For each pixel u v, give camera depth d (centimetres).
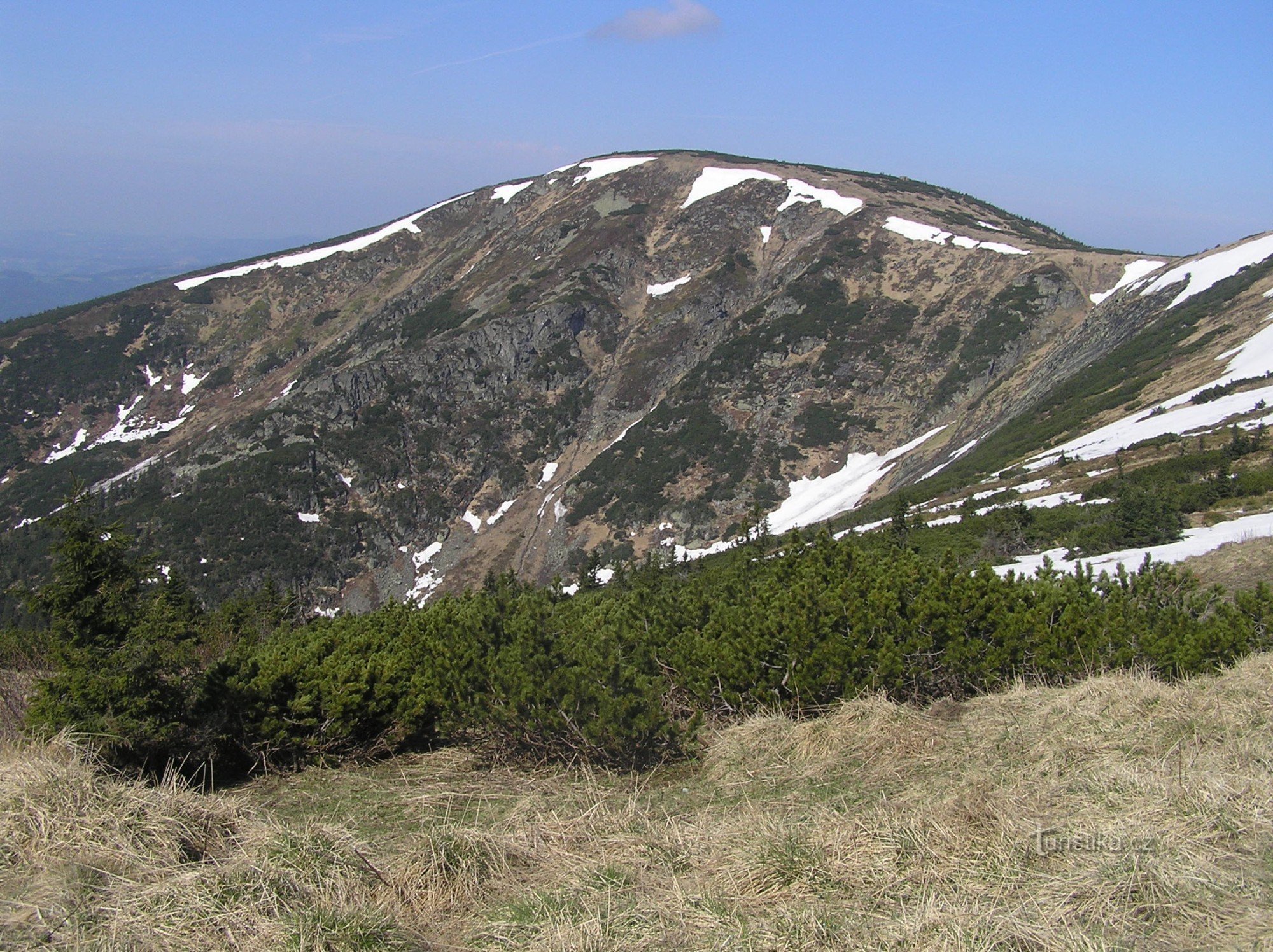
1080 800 487
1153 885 380
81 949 366
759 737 675
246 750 700
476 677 711
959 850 437
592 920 391
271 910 399
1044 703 669
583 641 751
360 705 721
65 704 621
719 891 420
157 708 646
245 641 1167
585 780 641
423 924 414
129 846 455
